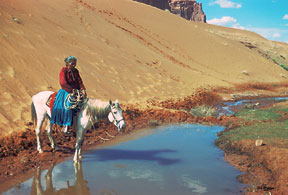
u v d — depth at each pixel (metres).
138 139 9.39
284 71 47.59
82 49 19.09
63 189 5.31
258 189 5.36
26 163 6.67
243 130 9.38
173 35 47.69
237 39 104.75
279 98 24.22
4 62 11.84
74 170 6.38
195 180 5.84
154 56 28.97
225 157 7.48
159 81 21.25
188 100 18.09
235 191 5.31
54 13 23.38
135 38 33.62
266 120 11.69
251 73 40.97
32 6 21.12
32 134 8.43
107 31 28.31
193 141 9.19
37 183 5.61
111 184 5.57
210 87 25.61
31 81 11.91
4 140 7.59
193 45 46.62
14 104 9.86
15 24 15.71
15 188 5.37
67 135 8.94
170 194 5.12
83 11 29.83
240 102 20.69
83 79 15.09
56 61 15.01
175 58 36.06
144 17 50.38
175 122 12.30
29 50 14.11
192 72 30.34
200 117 13.36
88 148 8.26
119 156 7.50
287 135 8.23
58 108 6.59
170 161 7.11
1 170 6.21
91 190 5.28
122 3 52.31
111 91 15.59
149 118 12.55
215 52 45.94
